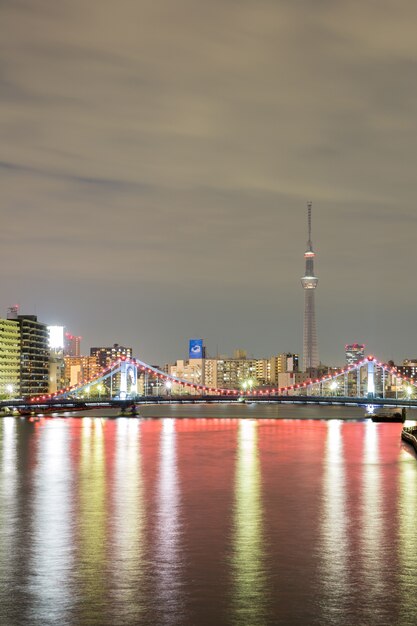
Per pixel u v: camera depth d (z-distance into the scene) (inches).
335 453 6333.7
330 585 2410.2
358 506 3700.8
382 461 5708.7
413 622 2118.6
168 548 2854.3
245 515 3476.9
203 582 2439.7
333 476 4813.0
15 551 2817.4
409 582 2440.9
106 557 2728.8
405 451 6505.9
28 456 6107.3
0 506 3727.9
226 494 4067.4
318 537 3029.0
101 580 2461.9
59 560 2689.5
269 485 4404.5
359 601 2271.2
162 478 4734.3
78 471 5103.3
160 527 3218.5
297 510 3595.0
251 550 2827.3
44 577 2491.4
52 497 3993.6
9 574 2524.6
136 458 5944.9
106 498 3954.2
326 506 3695.9
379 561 2674.7
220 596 2311.8
